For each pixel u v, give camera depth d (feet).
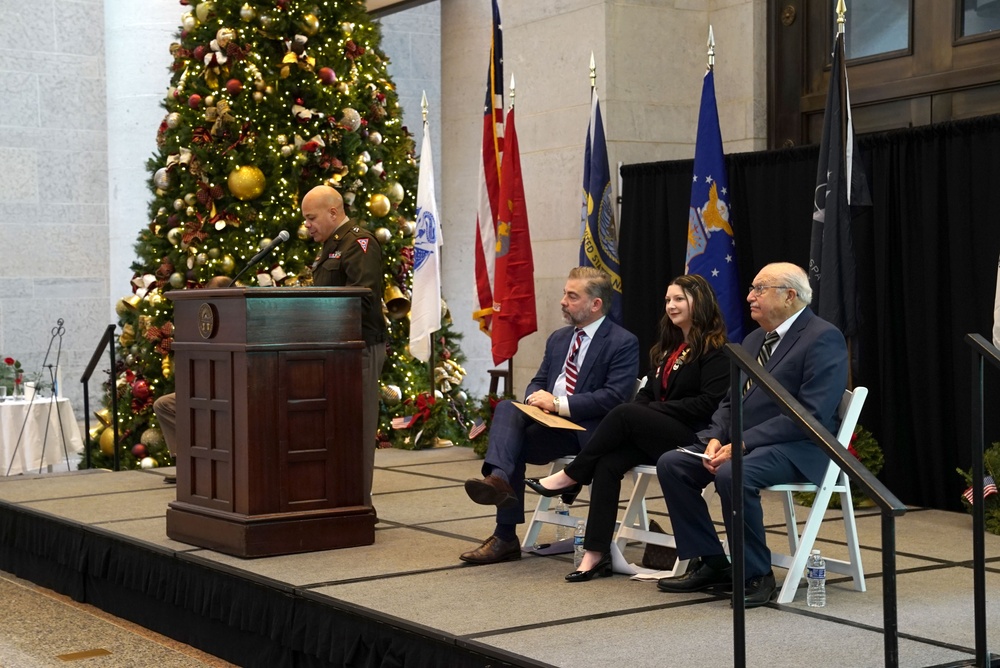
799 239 24.53
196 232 30.53
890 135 22.81
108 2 41.16
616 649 12.45
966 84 24.21
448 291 40.81
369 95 32.96
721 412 15.56
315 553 17.72
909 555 17.58
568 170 29.40
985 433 21.36
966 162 21.65
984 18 24.02
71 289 46.03
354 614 14.35
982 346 12.42
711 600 14.75
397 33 49.34
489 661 12.45
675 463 15.02
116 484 25.39
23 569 22.41
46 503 22.77
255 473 17.43
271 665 15.94
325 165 31.73
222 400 17.89
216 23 30.91
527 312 27.32
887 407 22.98
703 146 24.44
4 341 44.73
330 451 18.11
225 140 30.73
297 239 31.24
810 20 27.27
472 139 39.91
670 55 29.07
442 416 31.48
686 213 26.73
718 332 16.35
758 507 14.57
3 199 44.70
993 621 13.65
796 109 27.61
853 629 13.32
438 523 20.33
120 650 17.30
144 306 30.89
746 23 28.17
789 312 15.48
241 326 17.42
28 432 31.42
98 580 19.98
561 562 17.15
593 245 26.71
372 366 19.53
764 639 12.88
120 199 40.96
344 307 18.22
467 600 14.74
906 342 22.86
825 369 14.90
